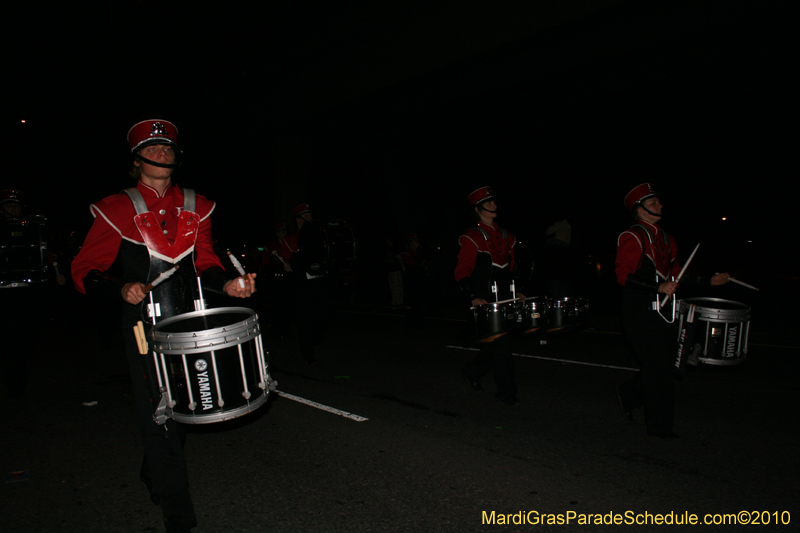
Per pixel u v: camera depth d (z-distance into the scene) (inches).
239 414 100.7
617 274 167.5
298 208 293.6
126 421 197.8
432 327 415.8
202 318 105.9
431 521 122.8
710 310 172.6
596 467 148.9
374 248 898.7
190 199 114.5
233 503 133.2
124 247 106.6
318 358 300.0
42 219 227.1
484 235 200.2
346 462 156.3
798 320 403.9
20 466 157.8
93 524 124.6
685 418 187.3
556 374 251.6
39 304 225.8
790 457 153.4
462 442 169.3
